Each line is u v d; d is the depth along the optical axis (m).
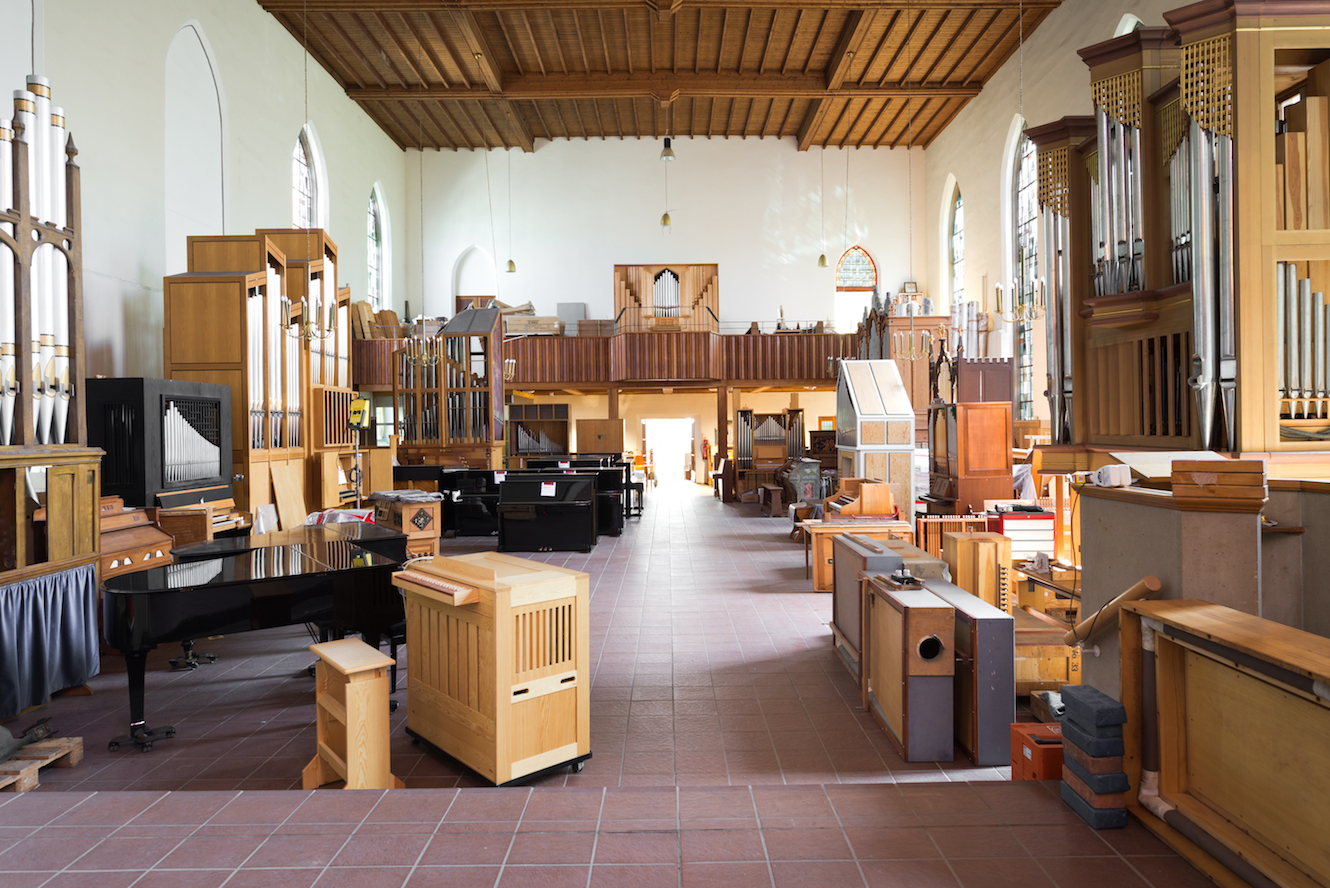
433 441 14.47
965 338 17.25
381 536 5.94
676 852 2.51
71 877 2.40
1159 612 2.52
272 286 9.91
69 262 5.19
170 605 4.29
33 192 4.94
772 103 20.22
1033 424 14.26
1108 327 6.10
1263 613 3.27
